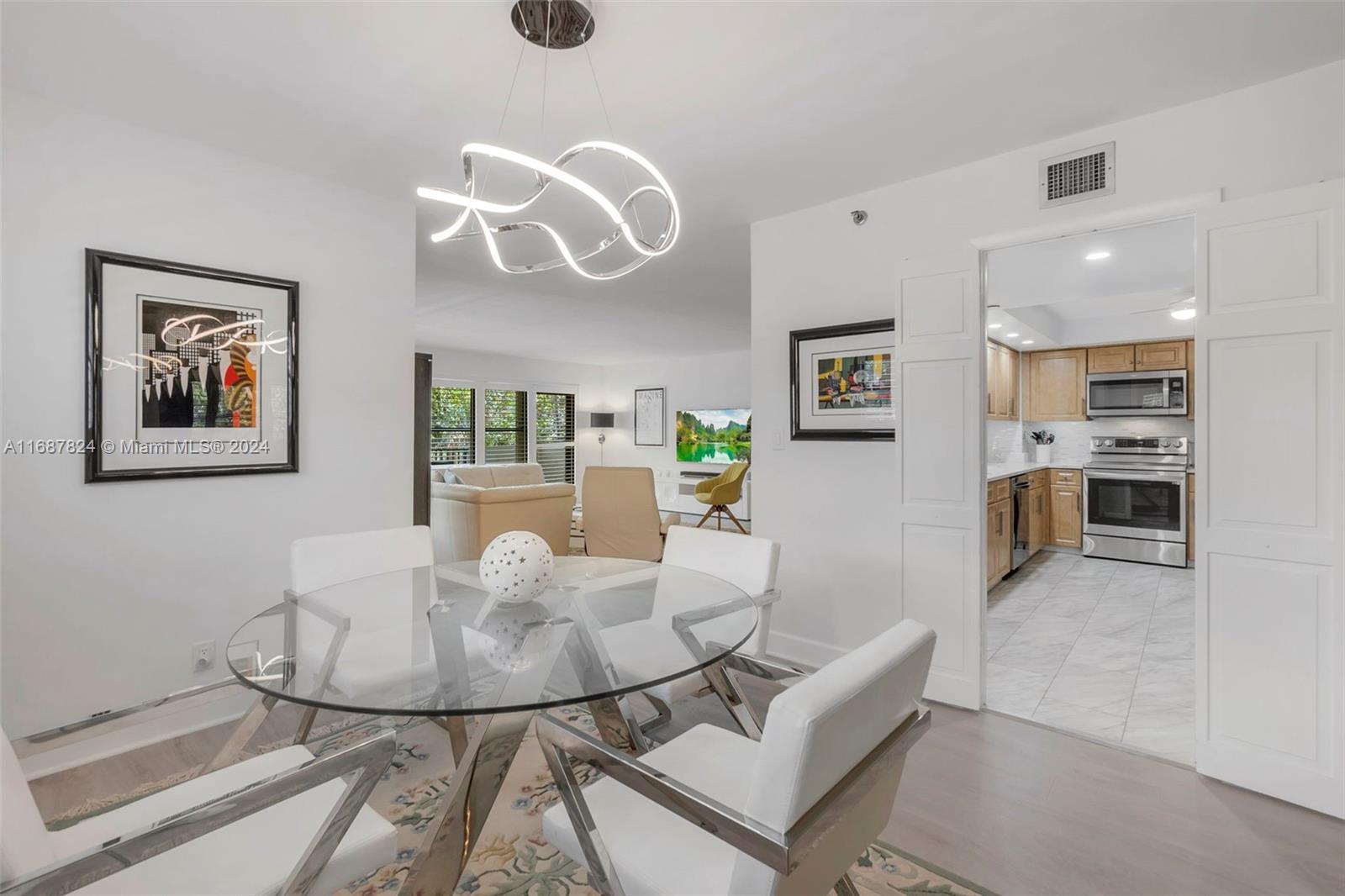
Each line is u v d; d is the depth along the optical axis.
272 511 2.76
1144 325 5.74
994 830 1.90
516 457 9.74
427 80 2.11
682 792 1.04
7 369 2.15
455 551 4.91
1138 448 6.11
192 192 2.54
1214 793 2.10
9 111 2.14
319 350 2.90
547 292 5.24
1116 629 3.93
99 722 1.35
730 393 9.36
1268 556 2.08
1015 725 2.63
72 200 2.27
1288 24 1.84
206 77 2.10
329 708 1.26
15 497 2.17
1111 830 1.90
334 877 1.13
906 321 2.93
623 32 1.85
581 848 1.20
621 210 1.76
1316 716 2.00
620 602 1.94
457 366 8.96
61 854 1.10
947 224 2.84
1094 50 1.96
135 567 2.40
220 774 1.38
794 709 0.90
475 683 1.36
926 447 2.88
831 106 2.29
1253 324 2.10
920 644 1.11
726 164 2.76
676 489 9.95
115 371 2.35
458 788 1.35
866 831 1.15
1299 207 2.03
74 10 1.75
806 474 3.33
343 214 2.97
